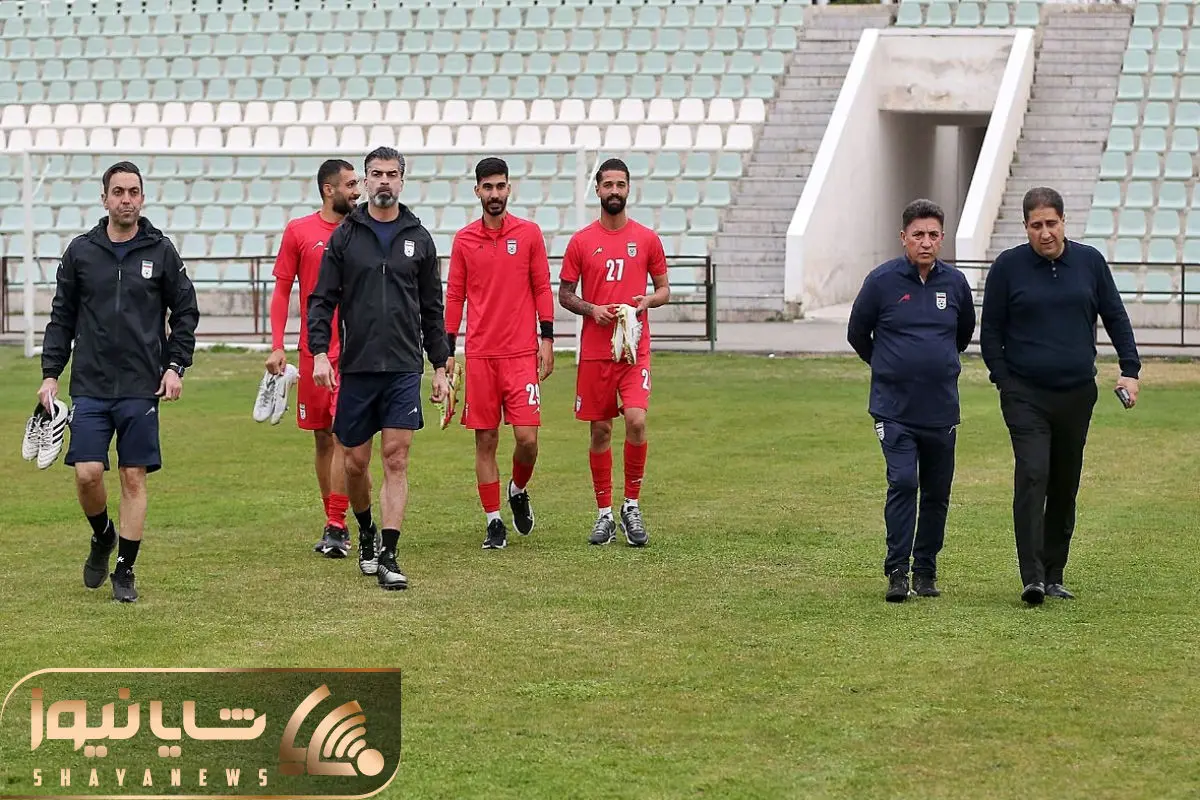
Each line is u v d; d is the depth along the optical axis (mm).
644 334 11273
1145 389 20094
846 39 34844
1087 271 9578
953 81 32719
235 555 10992
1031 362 9555
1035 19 34812
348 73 35969
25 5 41156
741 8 35938
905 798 6273
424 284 10336
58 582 10094
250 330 28234
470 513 12578
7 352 25250
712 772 6574
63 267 9656
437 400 10320
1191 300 27703
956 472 14227
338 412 10297
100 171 33531
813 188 29828
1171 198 29578
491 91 34750
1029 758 6723
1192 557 10750
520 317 11219
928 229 9641
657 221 30828
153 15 38812
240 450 15758
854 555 10883
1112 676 7898
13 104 36312
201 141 34000
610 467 11445
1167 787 6375
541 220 31141
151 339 9625
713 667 8109
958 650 8414
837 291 31141
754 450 15562
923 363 9625
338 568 10586
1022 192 30703
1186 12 33875
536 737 7031
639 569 10508
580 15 36625
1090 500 12898
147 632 8805
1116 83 32844
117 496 13398
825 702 7504
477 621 9094
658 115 33094
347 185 11422
